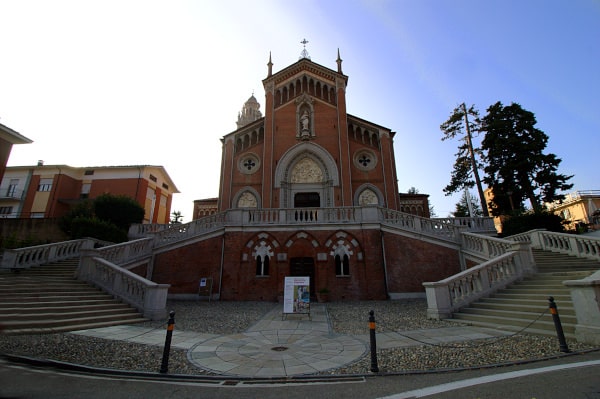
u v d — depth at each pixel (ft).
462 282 40.86
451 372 19.83
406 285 58.65
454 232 61.21
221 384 18.78
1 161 74.84
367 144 98.17
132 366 21.84
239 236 63.10
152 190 135.44
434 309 38.88
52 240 77.92
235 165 98.12
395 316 41.24
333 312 45.65
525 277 42.47
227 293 59.77
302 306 41.45
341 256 61.11
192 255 63.46
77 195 125.29
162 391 17.49
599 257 46.34
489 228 66.64
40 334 29.22
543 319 30.17
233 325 37.22
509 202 100.68
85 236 66.39
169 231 66.85
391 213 64.34
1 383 17.52
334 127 95.50
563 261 48.32
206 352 25.76
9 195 122.01
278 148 94.48
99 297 42.50
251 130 101.24
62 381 18.51
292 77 102.32
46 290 39.73
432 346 26.27
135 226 77.71
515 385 16.55
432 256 59.93
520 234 63.21
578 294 26.27
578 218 132.57
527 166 95.71
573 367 19.17
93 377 19.61
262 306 52.60
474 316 36.04
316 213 64.34
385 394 16.37
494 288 41.04
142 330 33.94
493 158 102.47
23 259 52.70
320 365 22.20
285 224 63.05
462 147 107.34
